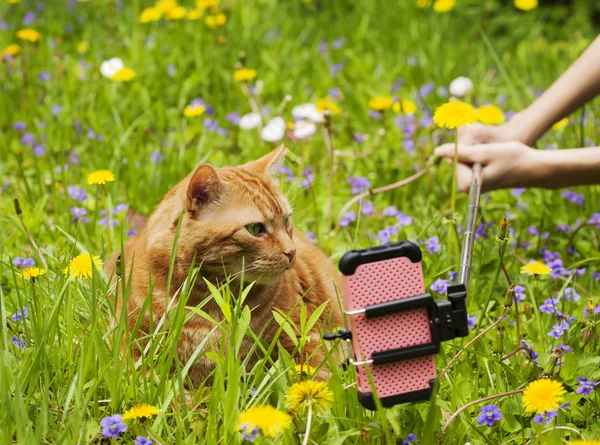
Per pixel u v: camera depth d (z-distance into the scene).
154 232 1.72
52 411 1.60
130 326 1.72
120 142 2.34
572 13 4.06
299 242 1.89
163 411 1.56
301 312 1.64
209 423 1.54
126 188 2.28
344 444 1.55
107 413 1.61
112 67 2.63
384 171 2.31
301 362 1.62
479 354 1.62
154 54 3.09
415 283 1.47
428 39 3.53
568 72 1.97
